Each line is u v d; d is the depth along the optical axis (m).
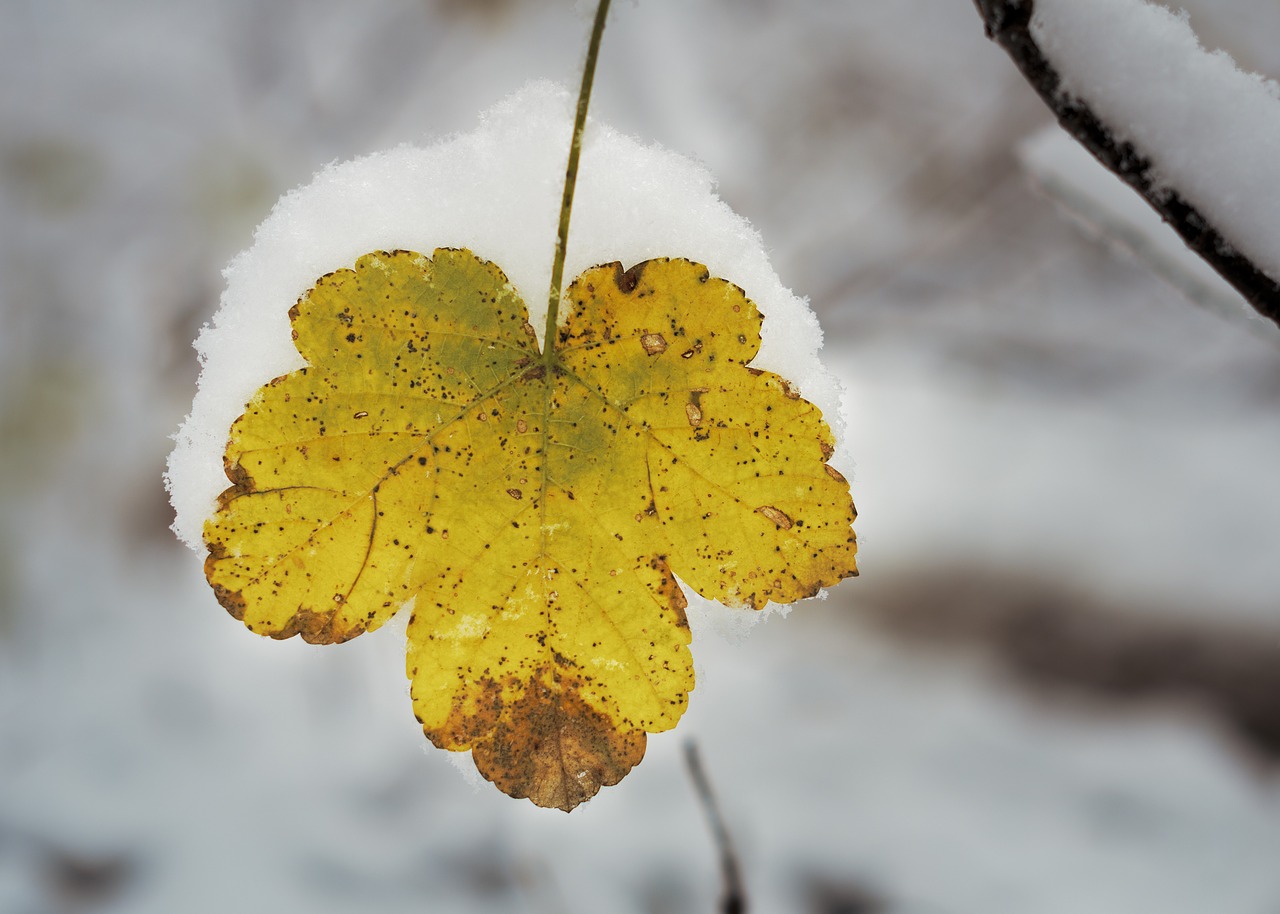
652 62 1.34
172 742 0.95
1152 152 0.35
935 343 1.36
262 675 1.03
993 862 0.86
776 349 0.36
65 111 1.27
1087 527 1.20
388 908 0.77
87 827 0.85
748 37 1.44
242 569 0.36
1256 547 1.14
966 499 1.26
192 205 1.25
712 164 1.35
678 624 0.36
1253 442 1.26
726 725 1.00
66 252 1.24
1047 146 0.42
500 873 0.80
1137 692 1.09
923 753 1.00
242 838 0.84
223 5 1.32
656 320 0.36
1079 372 1.34
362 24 1.33
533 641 0.36
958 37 1.46
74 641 1.09
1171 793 0.95
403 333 0.36
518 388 0.36
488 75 1.33
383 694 0.96
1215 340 1.35
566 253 0.36
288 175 1.27
